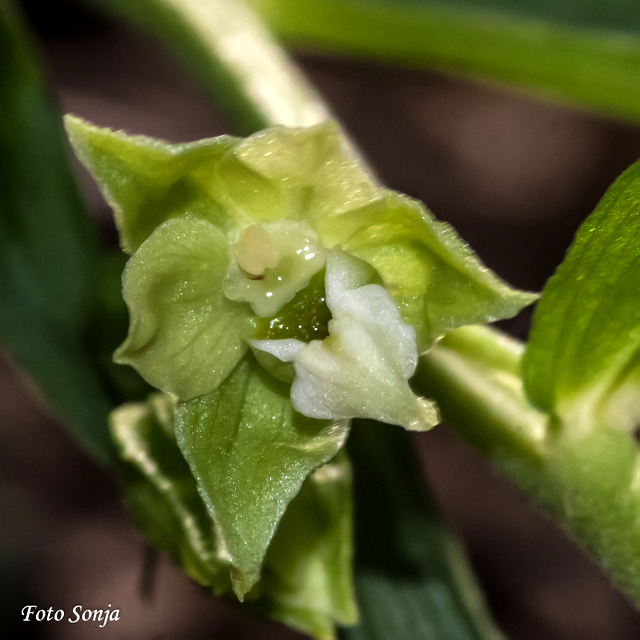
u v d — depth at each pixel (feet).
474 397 0.39
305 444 0.37
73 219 0.45
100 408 0.43
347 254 0.37
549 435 0.39
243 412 0.37
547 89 0.49
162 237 0.36
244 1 0.48
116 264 0.42
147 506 0.39
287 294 0.37
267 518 0.36
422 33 0.48
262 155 0.36
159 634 0.73
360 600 0.42
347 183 0.36
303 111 0.44
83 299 0.44
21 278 0.44
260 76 0.44
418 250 0.36
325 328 0.37
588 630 0.78
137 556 0.76
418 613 0.42
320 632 0.39
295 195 0.37
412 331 0.36
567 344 0.38
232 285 0.37
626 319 0.37
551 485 0.39
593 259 0.37
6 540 0.76
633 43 0.47
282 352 0.37
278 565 0.39
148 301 0.36
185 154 0.35
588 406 0.38
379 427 0.42
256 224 0.37
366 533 0.42
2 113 0.45
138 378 0.42
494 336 0.39
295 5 0.48
